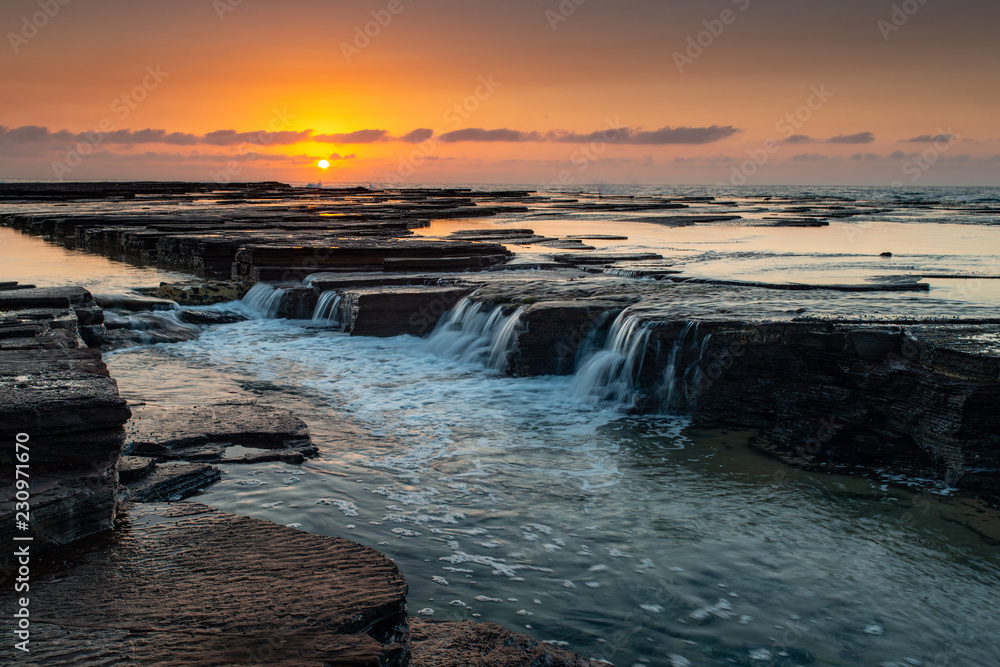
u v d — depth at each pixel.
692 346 10.48
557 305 12.36
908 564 6.20
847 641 5.13
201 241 22.75
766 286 14.84
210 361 13.17
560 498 7.35
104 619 3.97
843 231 37.38
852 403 9.08
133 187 108.56
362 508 6.88
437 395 11.12
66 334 9.72
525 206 62.28
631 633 5.12
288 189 119.00
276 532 5.14
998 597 5.72
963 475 7.78
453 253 20.52
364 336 15.20
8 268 23.02
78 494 4.95
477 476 7.86
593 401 10.84
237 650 3.67
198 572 4.55
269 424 8.59
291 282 18.44
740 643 5.06
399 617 4.28
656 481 7.87
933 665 4.91
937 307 11.95
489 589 5.60
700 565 6.09
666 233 35.69
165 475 6.84
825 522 6.96
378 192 109.56
